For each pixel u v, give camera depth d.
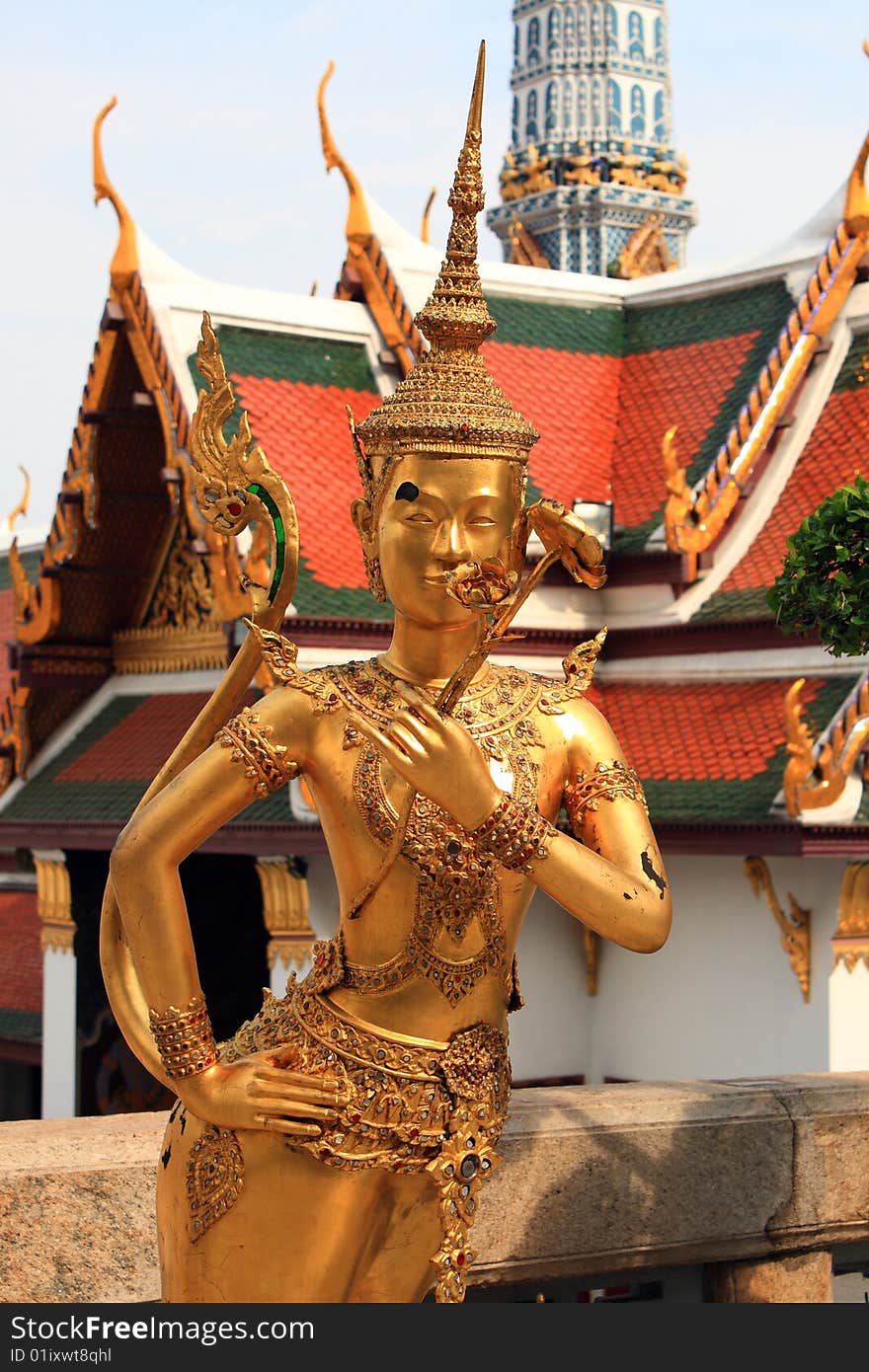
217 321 18.69
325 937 17.08
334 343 19.56
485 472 4.15
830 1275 7.00
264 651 4.26
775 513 18.53
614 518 19.16
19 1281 5.62
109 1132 5.95
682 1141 6.57
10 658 21.48
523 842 3.92
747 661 17.61
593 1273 6.44
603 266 42.31
